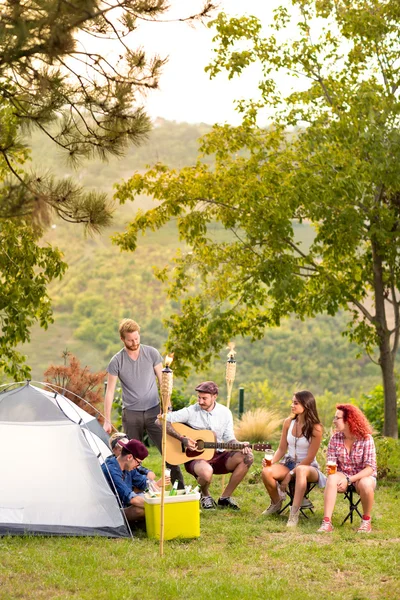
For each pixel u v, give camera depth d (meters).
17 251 10.83
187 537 7.05
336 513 8.27
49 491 7.12
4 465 7.16
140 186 14.41
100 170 77.00
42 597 5.46
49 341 84.50
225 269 14.57
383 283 14.70
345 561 6.40
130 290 91.62
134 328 8.38
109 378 8.43
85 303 89.25
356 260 14.83
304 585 5.84
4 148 6.22
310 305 14.32
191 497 7.07
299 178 13.06
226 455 8.43
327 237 13.72
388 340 14.38
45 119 6.22
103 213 6.06
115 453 7.71
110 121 6.43
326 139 13.31
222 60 13.98
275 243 13.62
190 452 8.29
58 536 6.99
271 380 74.88
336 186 12.91
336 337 78.38
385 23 13.95
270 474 7.97
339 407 7.81
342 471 7.74
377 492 9.58
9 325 11.14
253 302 14.02
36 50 5.68
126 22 6.12
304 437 8.00
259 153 14.16
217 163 14.75
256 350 77.94
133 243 14.52
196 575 6.03
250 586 5.69
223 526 7.52
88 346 84.81
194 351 14.52
